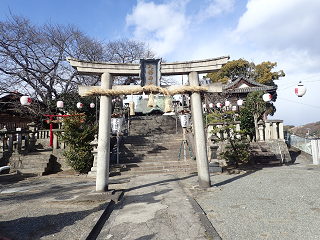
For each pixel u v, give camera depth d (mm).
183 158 11836
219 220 3779
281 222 3529
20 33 15906
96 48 20578
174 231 3375
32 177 9641
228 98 22422
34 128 12977
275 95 21891
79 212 4527
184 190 6070
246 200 4832
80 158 9922
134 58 22797
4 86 15344
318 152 9930
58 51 17750
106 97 5973
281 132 12992
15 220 4180
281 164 11188
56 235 3439
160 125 19766
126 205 4973
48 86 17000
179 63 6352
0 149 11320
